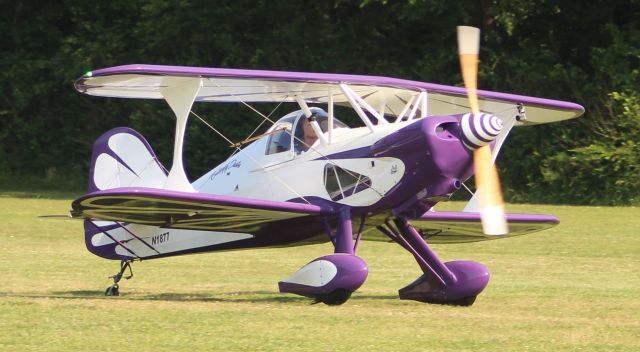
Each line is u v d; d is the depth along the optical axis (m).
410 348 20.92
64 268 39.19
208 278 37.25
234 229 31.25
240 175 32.03
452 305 30.02
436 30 81.38
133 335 22.02
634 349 21.17
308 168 30.28
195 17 83.19
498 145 33.66
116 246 33.59
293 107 80.50
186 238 32.59
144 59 85.19
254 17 84.56
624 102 71.81
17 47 90.69
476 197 33.16
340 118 77.88
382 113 32.75
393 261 43.41
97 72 27.58
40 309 25.38
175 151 29.00
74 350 20.48
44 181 87.19
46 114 89.44
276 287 34.66
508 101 32.38
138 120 83.50
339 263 27.45
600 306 28.81
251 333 22.36
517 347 21.22
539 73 76.00
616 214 61.66
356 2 82.12
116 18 89.00
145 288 34.12
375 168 28.95
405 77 79.62
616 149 70.94
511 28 73.50
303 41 83.25
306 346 21.00
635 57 74.69
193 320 23.98
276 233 31.20
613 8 78.00
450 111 34.47
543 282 36.12
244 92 31.47
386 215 29.61
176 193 26.83
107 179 33.66
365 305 28.73
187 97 28.80
